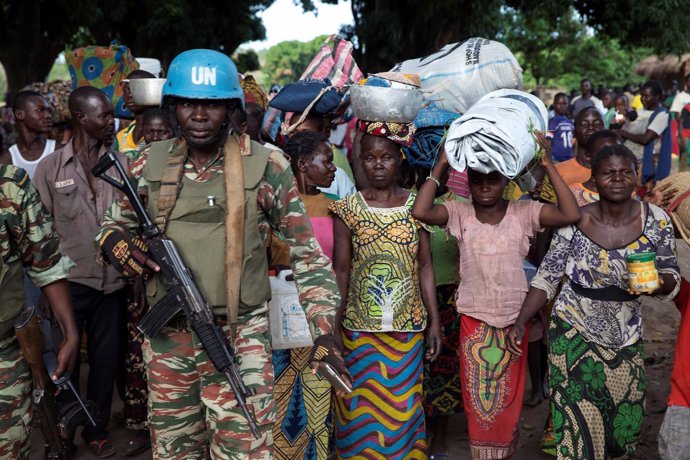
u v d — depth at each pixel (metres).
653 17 18.14
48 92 6.27
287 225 2.85
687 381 3.36
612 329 3.40
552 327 3.52
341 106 4.89
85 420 2.98
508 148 3.25
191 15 22.94
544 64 41.44
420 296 3.64
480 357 3.61
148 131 4.45
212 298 2.70
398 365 3.56
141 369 4.30
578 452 3.40
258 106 5.54
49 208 4.11
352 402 3.59
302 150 3.74
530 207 3.56
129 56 5.85
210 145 2.74
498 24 17.05
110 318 4.20
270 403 2.81
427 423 4.38
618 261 3.37
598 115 4.97
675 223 3.60
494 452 3.64
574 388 3.42
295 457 3.61
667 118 9.65
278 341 3.34
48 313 3.57
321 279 2.85
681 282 3.46
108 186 4.12
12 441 2.78
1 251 2.64
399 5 17.47
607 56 44.69
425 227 3.58
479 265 3.56
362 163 3.56
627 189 3.32
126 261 2.74
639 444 4.28
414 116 3.51
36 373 2.79
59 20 20.75
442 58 4.79
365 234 3.54
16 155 5.04
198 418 2.87
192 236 2.70
